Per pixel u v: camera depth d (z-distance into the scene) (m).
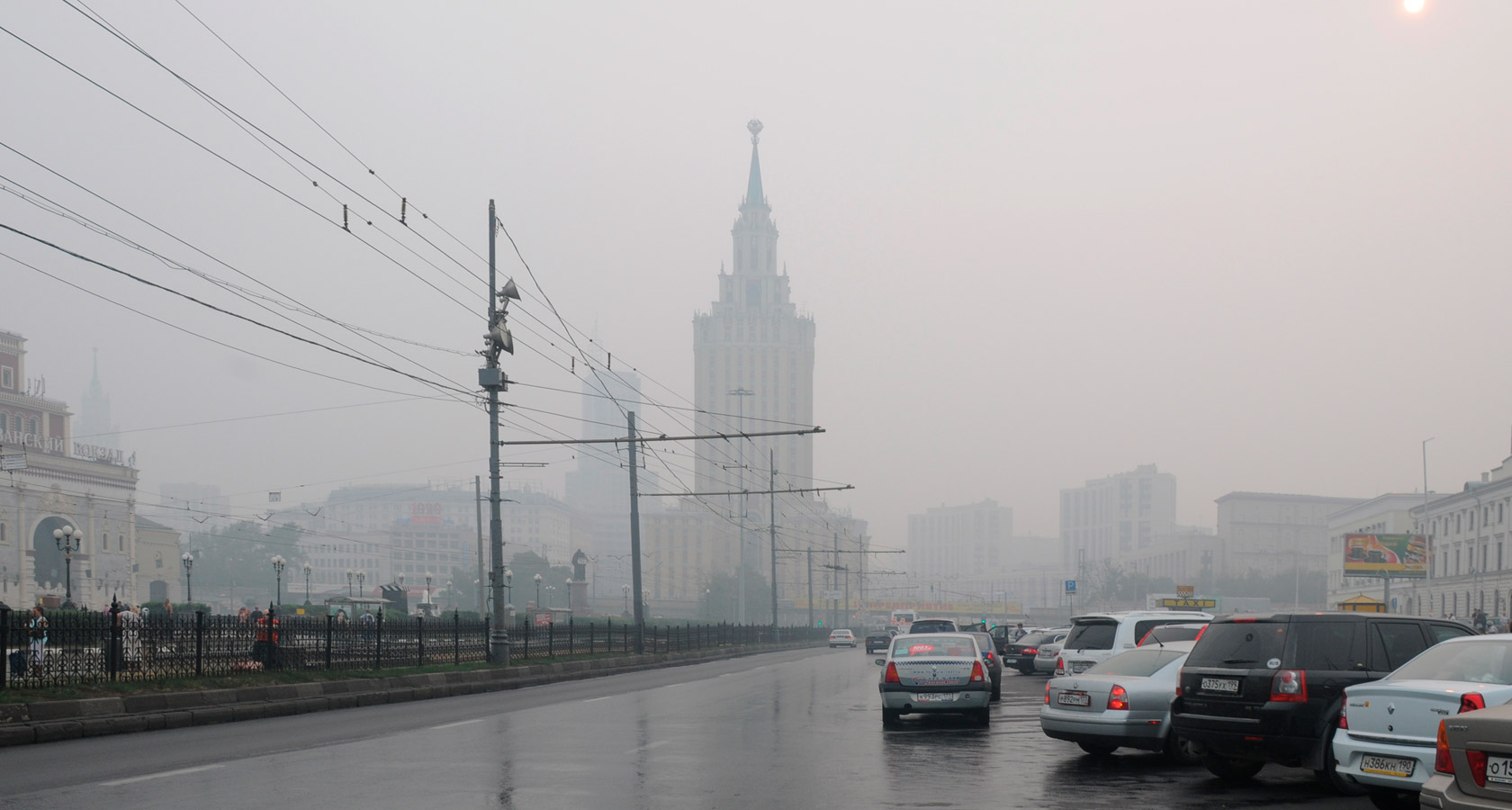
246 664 23.75
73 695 17.86
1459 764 7.14
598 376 39.06
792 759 13.75
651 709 21.41
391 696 24.67
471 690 28.33
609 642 48.00
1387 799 10.22
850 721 19.28
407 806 9.87
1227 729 11.73
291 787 10.84
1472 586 96.06
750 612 153.25
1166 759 13.84
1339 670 11.53
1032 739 16.50
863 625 148.00
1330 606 140.38
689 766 12.89
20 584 81.62
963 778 12.32
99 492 91.62
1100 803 10.69
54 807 9.50
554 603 160.12
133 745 14.58
